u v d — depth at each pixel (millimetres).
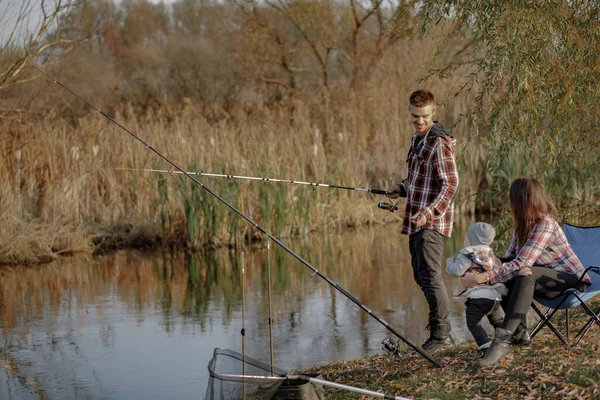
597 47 7430
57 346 7512
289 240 14375
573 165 8797
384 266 11398
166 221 14273
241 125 17750
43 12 13078
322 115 19953
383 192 5992
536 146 8953
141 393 6035
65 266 12180
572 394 4148
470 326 4949
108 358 7039
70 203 13797
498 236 8992
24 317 8812
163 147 14828
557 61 7293
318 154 15742
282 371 4387
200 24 33188
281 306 8977
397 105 18953
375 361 5914
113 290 10312
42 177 14266
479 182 15562
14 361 7016
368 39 25078
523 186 4980
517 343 4996
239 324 8195
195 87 28859
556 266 4965
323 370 5934
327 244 13844
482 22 7375
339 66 26828
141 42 33219
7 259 12352
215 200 13789
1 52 12977
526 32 7109
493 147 8227
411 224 5465
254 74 26609
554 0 7137
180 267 11977
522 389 4316
